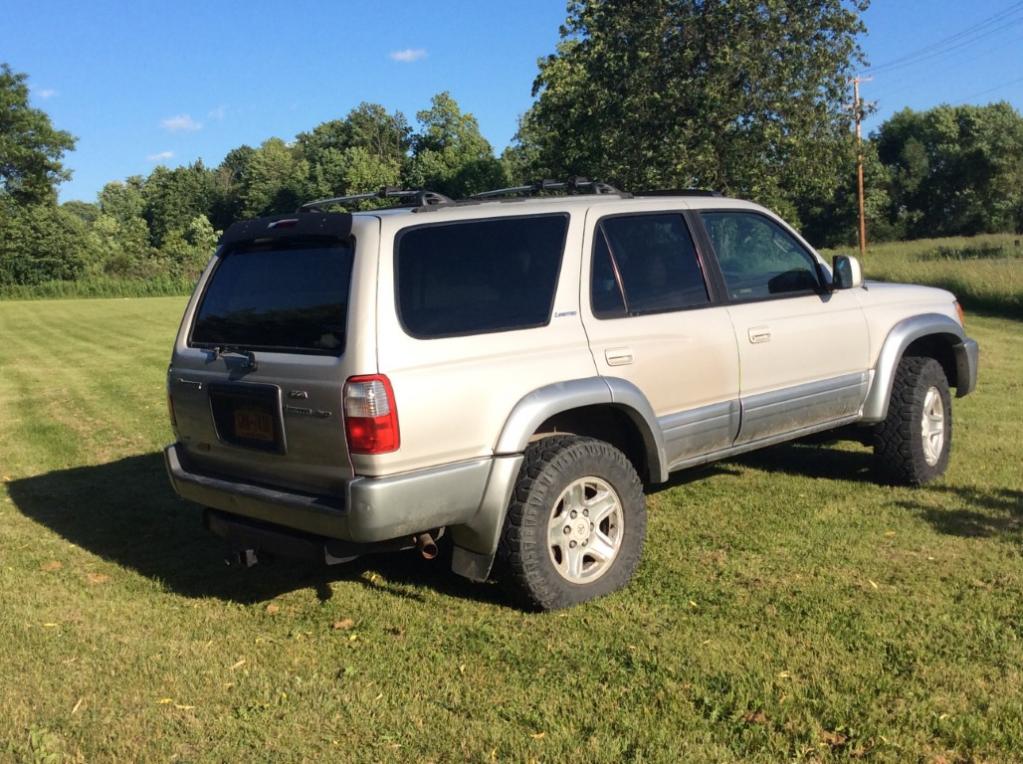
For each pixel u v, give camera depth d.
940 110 84.94
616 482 4.32
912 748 2.91
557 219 4.42
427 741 3.10
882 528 5.12
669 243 4.86
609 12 23.34
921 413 5.85
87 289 54.09
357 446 3.67
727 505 5.67
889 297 6.01
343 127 108.19
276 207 103.00
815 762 2.86
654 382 4.57
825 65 21.97
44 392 12.46
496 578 4.25
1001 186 78.50
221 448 4.34
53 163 67.69
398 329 3.77
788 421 5.31
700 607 4.12
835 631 3.79
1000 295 20.06
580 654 3.70
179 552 5.36
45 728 3.28
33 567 5.11
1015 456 6.67
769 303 5.22
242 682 3.60
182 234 110.25
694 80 22.42
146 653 3.89
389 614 4.26
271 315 4.14
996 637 3.67
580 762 2.93
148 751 3.11
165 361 16.00
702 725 3.11
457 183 88.69
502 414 3.98
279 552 4.10
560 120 27.38
